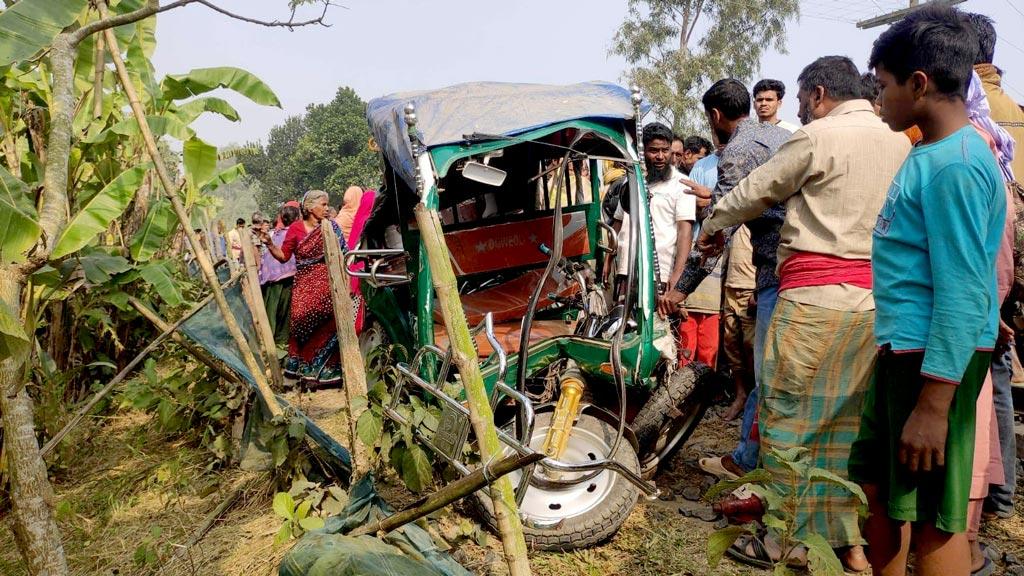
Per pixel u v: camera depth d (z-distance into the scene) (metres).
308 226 7.37
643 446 4.19
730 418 5.52
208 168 5.22
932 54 2.23
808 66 3.34
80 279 5.11
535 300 3.73
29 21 2.80
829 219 3.06
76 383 6.65
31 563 2.90
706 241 3.68
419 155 3.75
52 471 5.40
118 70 4.13
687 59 29.78
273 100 5.78
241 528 4.29
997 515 3.67
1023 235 3.24
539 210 5.31
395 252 4.75
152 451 5.64
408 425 3.52
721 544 2.60
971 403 2.27
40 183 4.65
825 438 3.12
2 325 2.51
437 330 4.71
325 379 7.32
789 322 3.15
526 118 4.07
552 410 3.90
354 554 2.63
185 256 10.55
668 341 4.47
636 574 3.47
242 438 5.15
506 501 2.50
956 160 2.18
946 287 2.16
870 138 3.05
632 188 4.20
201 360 5.34
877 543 2.59
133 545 4.31
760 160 3.92
